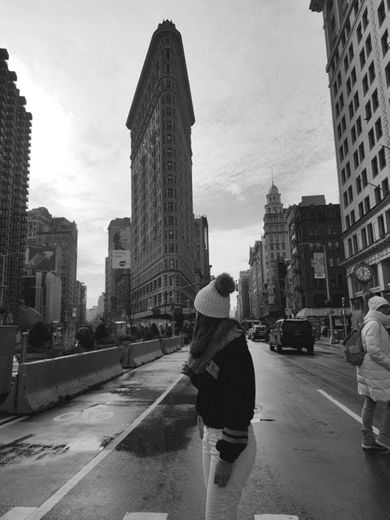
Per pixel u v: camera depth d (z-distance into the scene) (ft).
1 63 428.97
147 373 56.13
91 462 18.86
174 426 25.91
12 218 481.05
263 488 15.56
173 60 432.25
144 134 497.05
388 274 146.20
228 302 8.87
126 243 587.27
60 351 64.69
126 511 13.64
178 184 413.39
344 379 47.65
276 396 36.32
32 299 444.55
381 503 14.17
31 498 14.85
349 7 170.19
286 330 89.81
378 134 147.33
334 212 290.97
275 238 539.29
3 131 431.84
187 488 15.61
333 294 280.31
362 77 160.04
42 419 27.96
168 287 379.96
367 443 20.52
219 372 8.44
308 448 20.79
